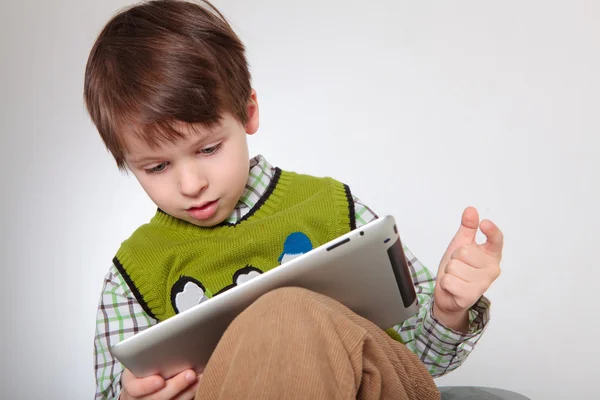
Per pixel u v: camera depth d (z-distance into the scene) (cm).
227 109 94
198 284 105
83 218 190
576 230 175
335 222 110
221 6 180
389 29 178
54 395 190
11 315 190
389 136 178
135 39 96
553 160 175
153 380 81
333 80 180
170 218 111
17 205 190
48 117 189
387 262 78
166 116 89
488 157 176
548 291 176
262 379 62
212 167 94
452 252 91
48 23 188
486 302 94
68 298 190
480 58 176
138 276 109
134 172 97
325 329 65
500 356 175
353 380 64
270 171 115
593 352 175
